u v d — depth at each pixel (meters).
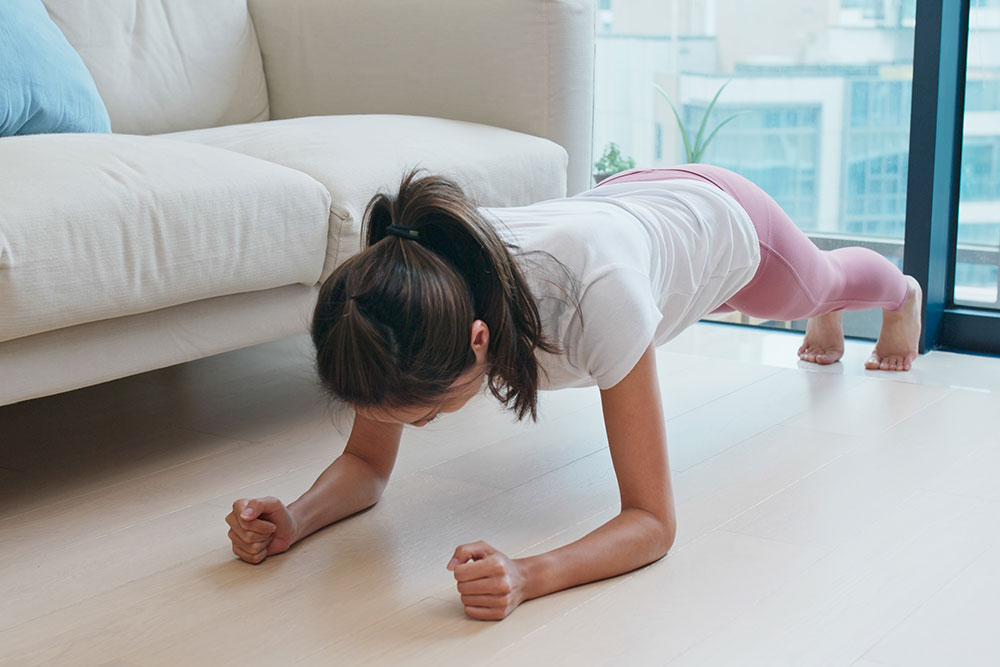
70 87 1.88
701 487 1.56
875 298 1.99
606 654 1.11
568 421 1.88
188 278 1.56
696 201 1.55
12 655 1.15
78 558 1.38
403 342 1.08
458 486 1.59
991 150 2.32
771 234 1.68
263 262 1.66
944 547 1.35
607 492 1.56
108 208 1.46
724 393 2.03
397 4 2.34
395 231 1.14
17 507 1.56
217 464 1.71
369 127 2.01
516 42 2.23
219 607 1.24
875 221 2.57
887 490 1.54
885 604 1.21
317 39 2.46
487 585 1.18
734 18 2.65
